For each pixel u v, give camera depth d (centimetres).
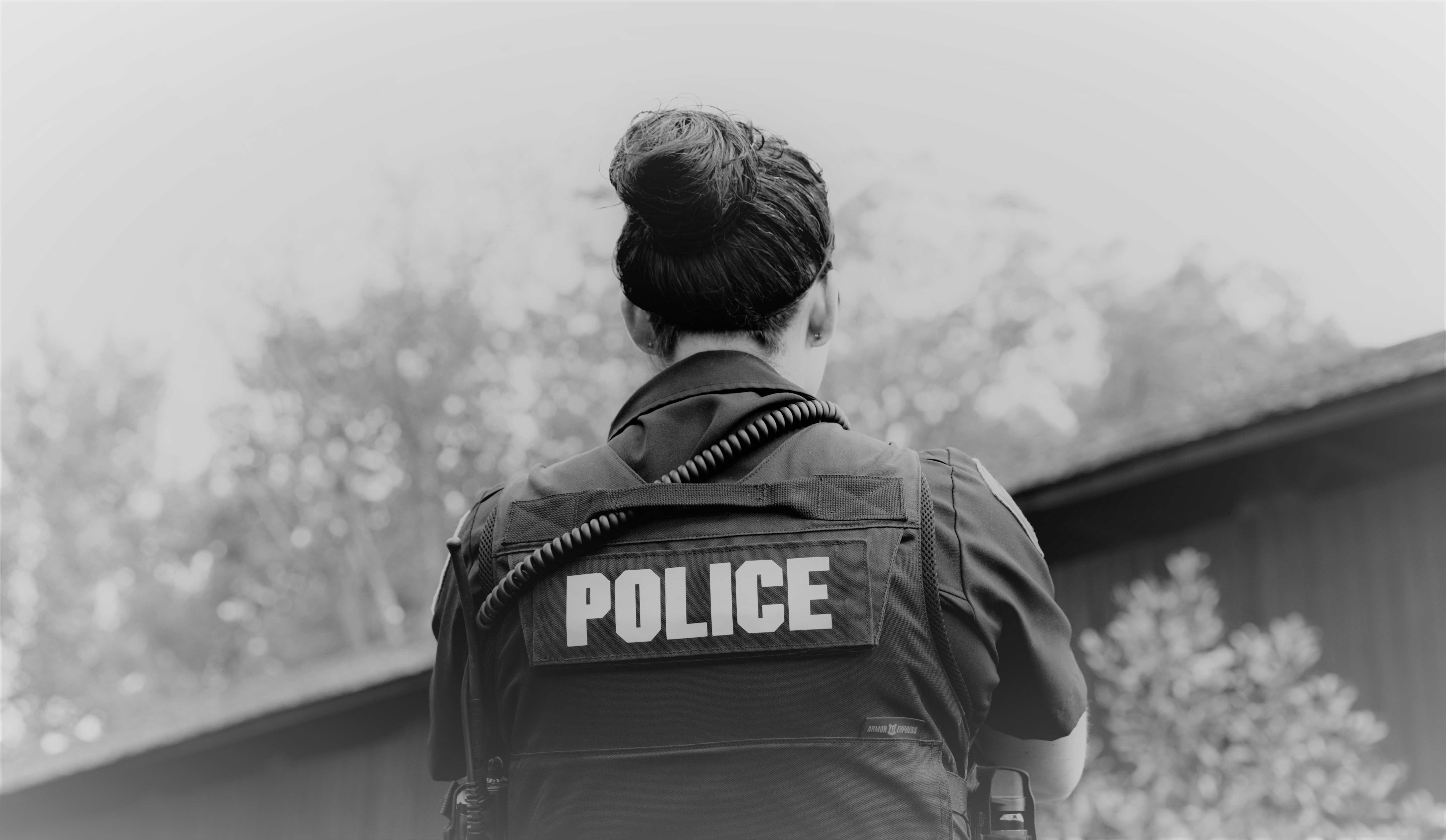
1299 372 990
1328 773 771
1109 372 3772
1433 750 906
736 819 127
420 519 3669
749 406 144
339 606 3791
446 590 153
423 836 1378
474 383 3641
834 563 132
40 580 4069
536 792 134
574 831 130
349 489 3744
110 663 3962
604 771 131
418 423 3659
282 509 3825
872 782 127
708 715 130
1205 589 847
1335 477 977
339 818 1457
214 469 3881
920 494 137
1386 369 855
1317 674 952
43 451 4200
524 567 137
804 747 128
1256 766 771
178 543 3969
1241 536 1002
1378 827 781
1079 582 1053
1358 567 955
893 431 3238
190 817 1595
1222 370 3791
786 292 149
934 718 131
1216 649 862
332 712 1350
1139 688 801
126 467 4209
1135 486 976
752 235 148
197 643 3878
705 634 132
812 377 159
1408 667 924
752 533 135
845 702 129
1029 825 139
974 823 139
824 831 125
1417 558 935
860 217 3328
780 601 132
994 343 3353
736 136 149
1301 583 971
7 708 4012
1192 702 784
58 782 1578
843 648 129
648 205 146
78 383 4250
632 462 145
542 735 135
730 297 148
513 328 3591
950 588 133
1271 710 775
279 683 1706
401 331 3659
